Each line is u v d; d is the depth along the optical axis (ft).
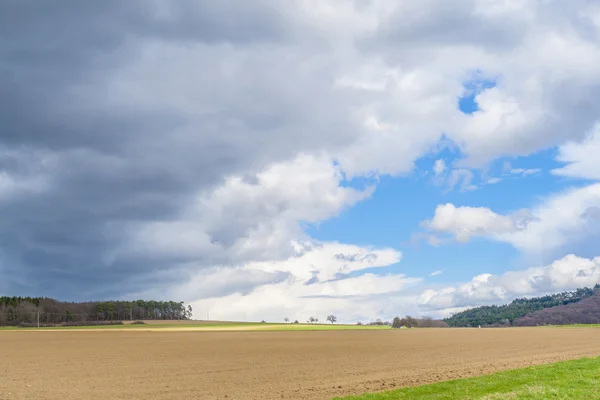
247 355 194.29
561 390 83.71
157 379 124.98
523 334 365.20
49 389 110.22
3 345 264.11
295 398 93.71
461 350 209.15
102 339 326.44
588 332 385.70
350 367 145.79
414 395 87.86
